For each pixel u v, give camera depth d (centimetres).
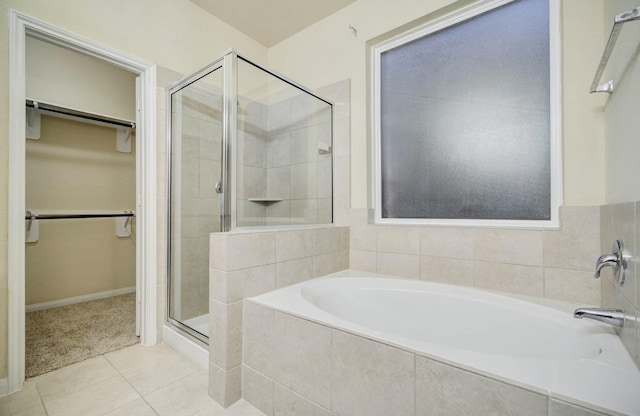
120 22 189
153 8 205
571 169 148
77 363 176
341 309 178
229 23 252
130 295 319
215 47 243
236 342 146
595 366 84
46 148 275
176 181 208
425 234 194
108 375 164
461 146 190
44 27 158
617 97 114
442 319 162
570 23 148
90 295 301
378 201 224
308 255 190
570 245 147
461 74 190
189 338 186
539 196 164
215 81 183
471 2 181
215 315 147
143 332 201
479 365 84
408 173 212
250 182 186
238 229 177
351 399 108
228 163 174
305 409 121
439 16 193
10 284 147
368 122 223
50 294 277
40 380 158
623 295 100
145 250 202
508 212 174
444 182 197
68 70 279
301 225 214
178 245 205
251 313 144
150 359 182
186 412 136
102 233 310
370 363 103
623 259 99
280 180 203
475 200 185
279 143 204
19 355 150
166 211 209
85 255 298
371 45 226
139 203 204
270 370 135
